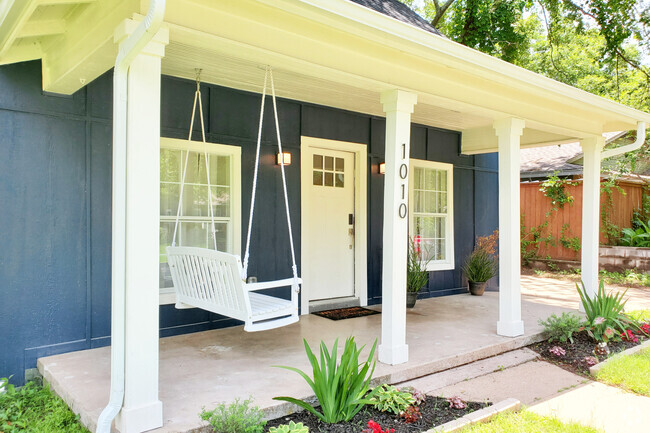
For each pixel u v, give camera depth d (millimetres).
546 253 11156
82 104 3842
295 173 5309
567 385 3717
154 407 2488
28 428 2701
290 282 3465
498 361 4180
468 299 6773
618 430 2889
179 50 3566
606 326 4867
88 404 2732
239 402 2836
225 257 3180
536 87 4277
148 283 2508
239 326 4855
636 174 11477
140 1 2336
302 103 5348
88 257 3871
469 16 10875
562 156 11617
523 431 2803
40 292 3645
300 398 2939
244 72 4199
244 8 2844
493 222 7891
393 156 3773
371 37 3117
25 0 2420
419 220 6879
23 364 3561
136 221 2469
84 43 2857
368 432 2607
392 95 3768
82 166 3848
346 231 6016
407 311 5863
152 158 2527
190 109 4500
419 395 3209
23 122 3559
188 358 3734
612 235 10719
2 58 3357
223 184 4828
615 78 12891
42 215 3650
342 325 4895
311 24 3191
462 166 7352
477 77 4324
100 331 3951
